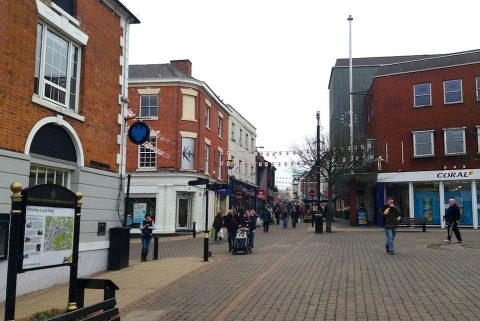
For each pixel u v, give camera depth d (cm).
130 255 1792
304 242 2064
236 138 4178
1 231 924
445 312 727
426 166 3041
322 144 3222
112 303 557
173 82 3073
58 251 679
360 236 2327
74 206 711
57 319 441
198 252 1831
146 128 1424
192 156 3111
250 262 1405
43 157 1078
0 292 920
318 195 2717
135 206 3005
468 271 1087
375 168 3225
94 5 1305
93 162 1277
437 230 2761
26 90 1027
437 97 3066
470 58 3002
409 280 1001
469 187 2945
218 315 761
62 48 1189
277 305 814
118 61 1431
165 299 906
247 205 4516
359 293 886
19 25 1012
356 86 4066
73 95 1230
